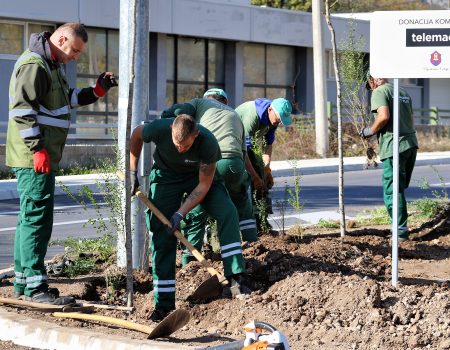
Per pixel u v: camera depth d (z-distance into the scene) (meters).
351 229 12.37
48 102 7.71
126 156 7.65
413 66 8.03
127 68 8.92
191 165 7.60
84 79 30.88
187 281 8.36
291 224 14.27
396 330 6.85
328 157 30.28
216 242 9.91
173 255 7.68
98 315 7.37
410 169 11.30
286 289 7.66
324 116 30.28
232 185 9.21
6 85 28.80
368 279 7.76
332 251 9.48
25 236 7.82
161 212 7.70
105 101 31.55
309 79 39.00
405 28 8.02
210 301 7.88
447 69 7.96
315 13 29.92
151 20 31.62
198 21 33.28
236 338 6.89
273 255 8.75
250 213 9.72
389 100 10.84
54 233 13.74
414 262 9.83
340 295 7.34
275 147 30.03
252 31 35.44
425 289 7.75
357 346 6.69
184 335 7.00
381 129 10.97
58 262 9.70
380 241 10.90
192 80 34.81
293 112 39.00
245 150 9.58
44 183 7.75
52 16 28.88
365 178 24.36
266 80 37.91
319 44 30.02
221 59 35.91
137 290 8.65
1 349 6.82
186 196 7.78
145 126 7.68
